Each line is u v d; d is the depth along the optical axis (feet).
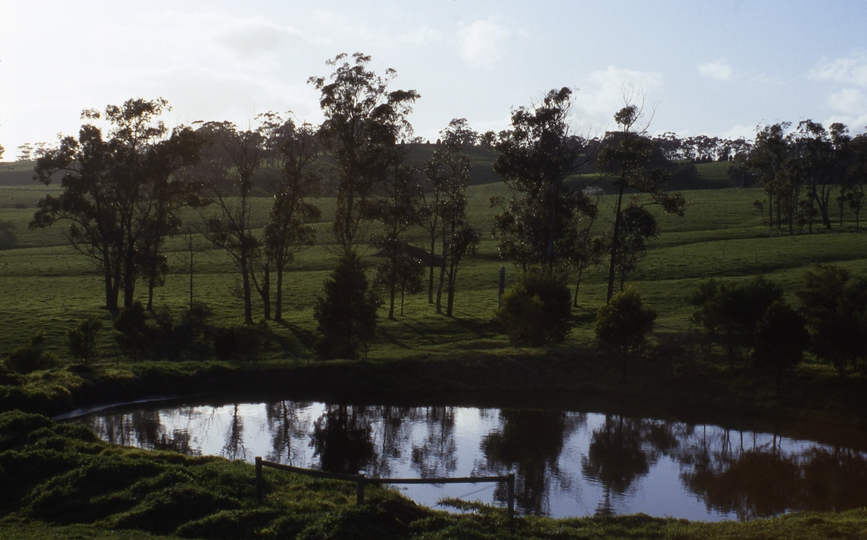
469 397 110.73
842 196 368.68
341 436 85.30
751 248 277.03
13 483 50.29
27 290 228.02
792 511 60.13
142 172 194.90
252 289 230.68
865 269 220.43
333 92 183.42
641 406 105.19
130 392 102.32
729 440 86.58
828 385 99.76
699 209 404.16
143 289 234.99
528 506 59.72
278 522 43.80
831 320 97.50
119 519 44.78
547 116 180.55
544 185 184.34
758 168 410.31
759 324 101.24
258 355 132.98
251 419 93.15
